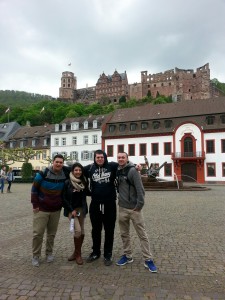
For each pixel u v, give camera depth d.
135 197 5.62
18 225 9.45
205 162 43.94
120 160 5.66
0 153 47.94
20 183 41.34
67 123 58.25
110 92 154.62
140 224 5.46
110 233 5.76
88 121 56.00
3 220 10.36
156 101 112.50
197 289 4.43
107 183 5.83
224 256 6.03
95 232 5.90
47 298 4.14
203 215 11.07
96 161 5.87
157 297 4.15
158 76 142.38
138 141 48.69
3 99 176.75
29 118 96.25
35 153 49.00
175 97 121.12
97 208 5.82
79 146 54.78
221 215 11.06
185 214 11.33
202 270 5.23
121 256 6.09
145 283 4.65
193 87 138.88
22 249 6.63
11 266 5.48
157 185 24.77
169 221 9.87
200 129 44.44
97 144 52.81
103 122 54.16
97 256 5.89
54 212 5.75
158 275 4.99
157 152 47.06
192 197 18.08
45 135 61.66
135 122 50.06
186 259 5.84
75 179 5.77
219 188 29.41
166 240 7.35
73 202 5.85
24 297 4.17
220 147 43.25
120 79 152.50
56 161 5.70
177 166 45.41
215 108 46.31
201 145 44.22
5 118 101.25
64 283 4.65
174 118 47.62
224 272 5.13
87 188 5.99
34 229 5.61
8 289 4.43
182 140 45.53
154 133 47.44
